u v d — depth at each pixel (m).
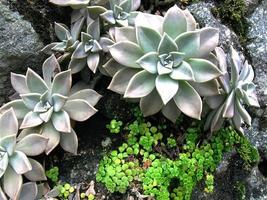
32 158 0.35
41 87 0.33
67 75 0.33
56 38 0.37
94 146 0.35
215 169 0.36
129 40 0.33
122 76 0.33
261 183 0.39
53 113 0.33
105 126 0.36
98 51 0.35
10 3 0.35
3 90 0.36
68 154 0.35
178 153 0.34
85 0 0.34
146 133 0.34
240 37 0.41
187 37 0.32
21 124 0.33
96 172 0.34
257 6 0.42
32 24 0.35
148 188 0.33
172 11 0.32
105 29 0.36
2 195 0.31
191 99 0.32
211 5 0.39
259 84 0.40
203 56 0.33
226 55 0.37
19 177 0.31
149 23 0.33
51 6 0.36
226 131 0.36
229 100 0.33
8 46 0.35
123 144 0.34
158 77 0.32
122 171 0.33
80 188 0.34
